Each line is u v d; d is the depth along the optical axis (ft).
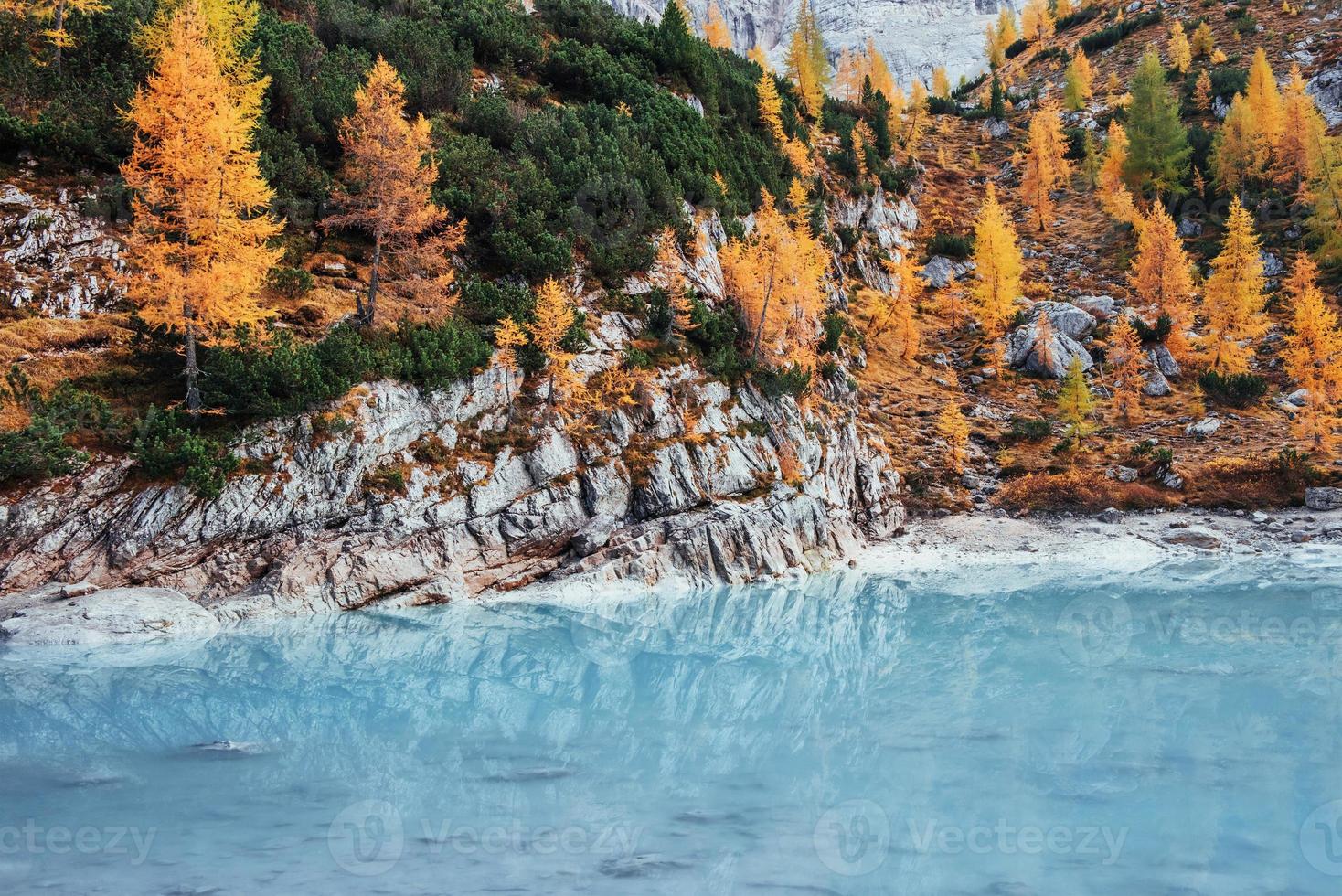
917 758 39.86
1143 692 51.80
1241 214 189.37
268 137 122.01
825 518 124.88
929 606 89.71
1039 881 26.25
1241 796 33.91
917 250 251.80
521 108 165.89
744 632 77.56
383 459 95.25
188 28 92.79
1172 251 204.54
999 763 38.88
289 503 87.61
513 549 99.71
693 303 137.39
